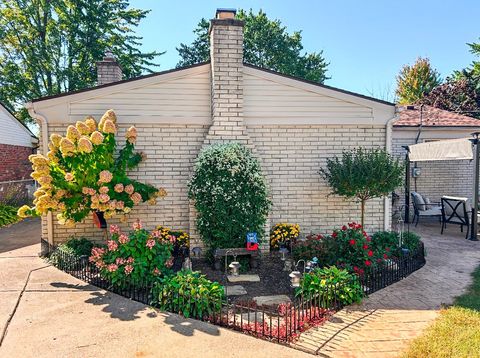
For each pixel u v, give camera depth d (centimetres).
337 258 575
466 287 524
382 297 485
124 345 347
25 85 2120
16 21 2111
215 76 679
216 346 346
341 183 655
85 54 2259
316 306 427
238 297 482
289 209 748
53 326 390
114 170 602
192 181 648
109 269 492
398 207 1175
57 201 560
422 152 981
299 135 743
